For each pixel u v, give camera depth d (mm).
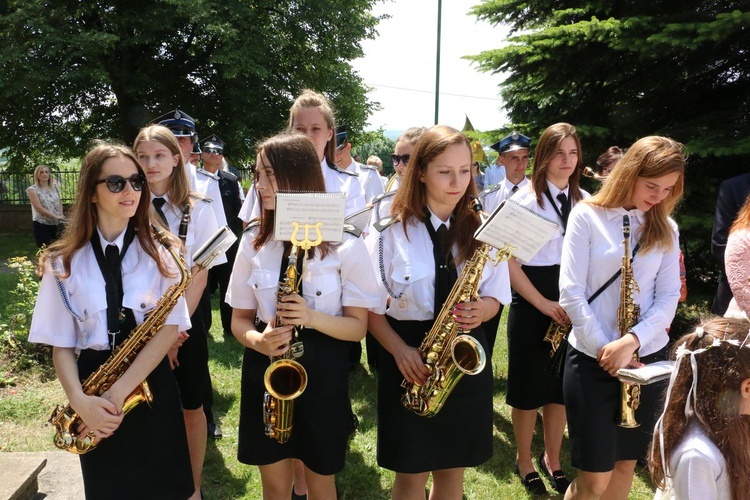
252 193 4188
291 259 2336
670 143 2607
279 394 2328
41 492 3238
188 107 17547
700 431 1751
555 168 3611
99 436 2170
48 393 4766
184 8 14719
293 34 17922
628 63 6500
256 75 17281
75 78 15109
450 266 2590
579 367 2707
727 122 6055
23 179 17141
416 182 2609
